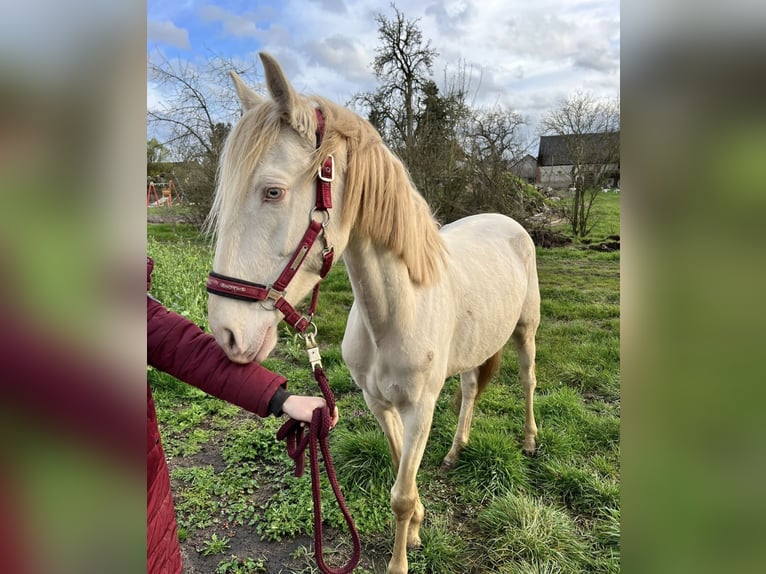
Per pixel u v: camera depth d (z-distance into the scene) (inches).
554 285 261.7
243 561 79.3
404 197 57.9
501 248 97.7
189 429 120.4
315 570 77.4
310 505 90.4
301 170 47.1
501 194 351.9
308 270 49.1
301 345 172.2
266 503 92.4
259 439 112.2
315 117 48.4
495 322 85.0
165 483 45.0
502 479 96.0
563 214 404.5
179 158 405.4
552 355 161.2
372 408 74.9
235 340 44.8
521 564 76.9
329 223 49.0
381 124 401.4
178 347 44.2
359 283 59.9
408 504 69.1
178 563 46.9
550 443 107.8
